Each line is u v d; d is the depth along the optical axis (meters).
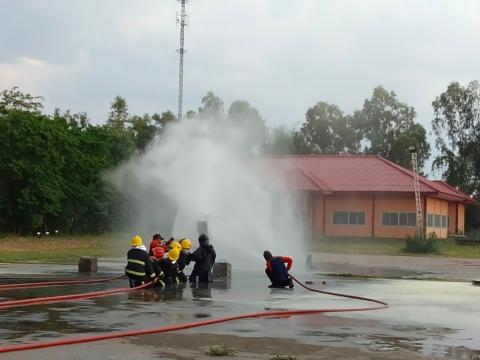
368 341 8.55
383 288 16.75
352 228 53.19
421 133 87.44
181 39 52.78
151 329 8.95
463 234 66.69
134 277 15.55
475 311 12.06
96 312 10.85
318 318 10.72
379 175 54.47
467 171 78.88
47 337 8.30
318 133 92.94
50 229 46.66
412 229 52.19
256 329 9.33
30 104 52.44
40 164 42.38
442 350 8.08
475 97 79.31
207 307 11.84
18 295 13.34
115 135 51.59
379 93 91.81
